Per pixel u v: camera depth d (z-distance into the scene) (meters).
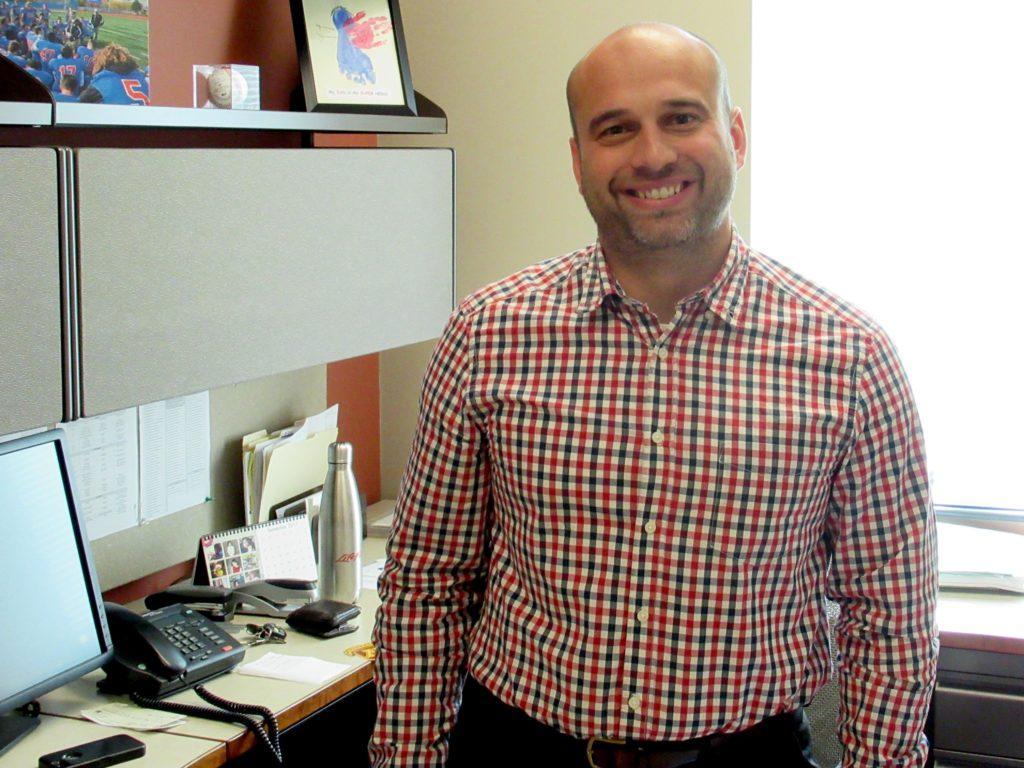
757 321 1.56
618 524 1.54
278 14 2.86
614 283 1.56
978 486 2.96
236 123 2.21
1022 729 2.28
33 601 1.93
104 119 1.91
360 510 2.54
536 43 3.12
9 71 1.81
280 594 2.46
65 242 1.86
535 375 1.59
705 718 1.54
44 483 1.99
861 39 2.93
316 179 2.38
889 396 1.54
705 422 1.53
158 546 2.54
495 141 3.19
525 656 1.60
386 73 2.73
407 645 1.68
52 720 1.94
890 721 1.57
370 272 2.55
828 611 2.20
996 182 2.88
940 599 2.49
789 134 3.01
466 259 3.27
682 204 1.51
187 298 2.10
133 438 2.45
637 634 1.54
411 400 3.33
